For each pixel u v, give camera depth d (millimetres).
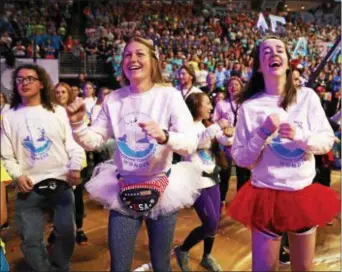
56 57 12781
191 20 17797
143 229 4324
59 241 2982
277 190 2227
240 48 15812
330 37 16953
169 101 2240
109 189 2342
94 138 2311
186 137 2146
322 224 2178
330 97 6727
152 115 2238
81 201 4027
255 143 2117
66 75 12773
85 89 6918
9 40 11867
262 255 2262
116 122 2289
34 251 2883
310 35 16594
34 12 15117
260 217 2232
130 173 2258
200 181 2490
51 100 2936
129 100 2287
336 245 3934
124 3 17422
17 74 2855
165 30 16422
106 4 17109
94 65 13133
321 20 18719
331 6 18812
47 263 2969
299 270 2291
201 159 3180
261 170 2260
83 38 15484
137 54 2244
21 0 15273
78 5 16281
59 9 15945
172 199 2275
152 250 2354
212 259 3430
